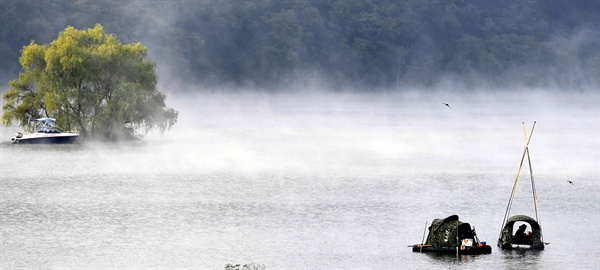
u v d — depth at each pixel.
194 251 150.00
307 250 150.38
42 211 183.25
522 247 151.62
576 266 140.88
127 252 149.12
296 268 139.62
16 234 161.38
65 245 153.38
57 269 138.88
